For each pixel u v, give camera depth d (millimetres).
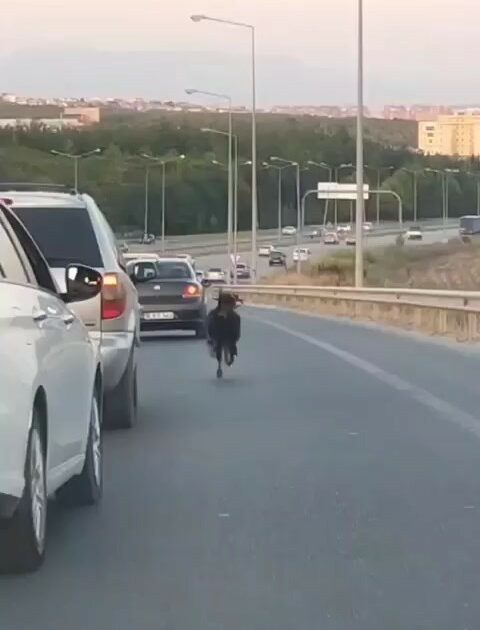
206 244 113000
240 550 8516
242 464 11953
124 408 14070
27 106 199000
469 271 76438
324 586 7590
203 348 27109
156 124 156875
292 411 15859
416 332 32031
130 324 13508
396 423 14703
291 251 109812
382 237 121562
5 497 7062
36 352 7641
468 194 154125
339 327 34938
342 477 11258
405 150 158750
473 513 9695
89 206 13641
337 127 162125
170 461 12148
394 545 8648
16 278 8469
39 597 7352
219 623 6836
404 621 6844
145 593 7445
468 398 17016
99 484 10148
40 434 7883
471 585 7594
